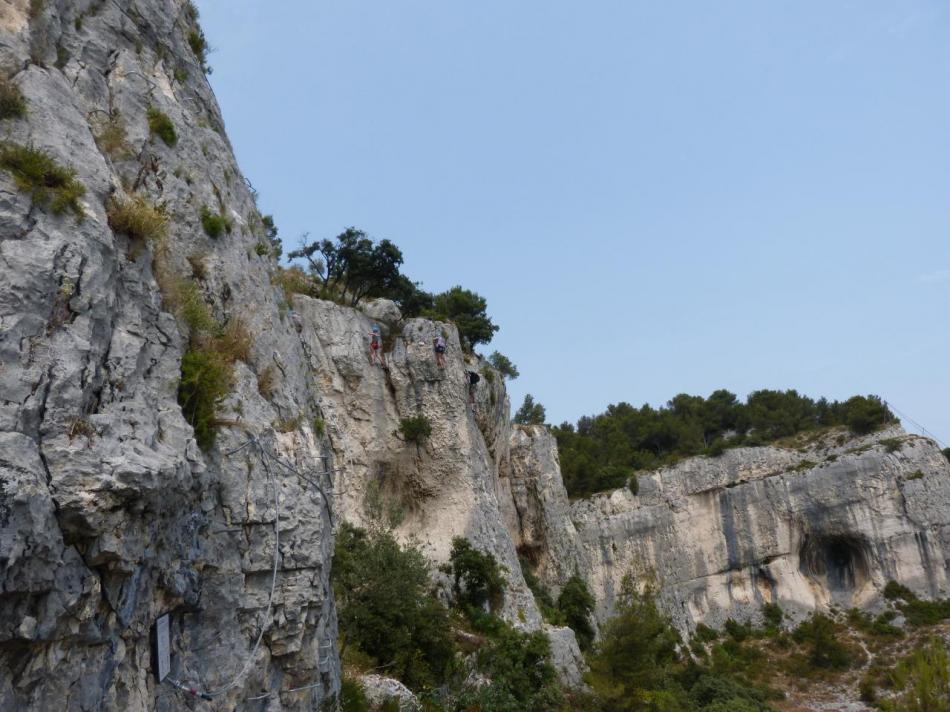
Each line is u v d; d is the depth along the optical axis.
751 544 76.88
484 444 50.28
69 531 7.80
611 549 74.56
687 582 75.25
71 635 7.94
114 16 15.13
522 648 34.06
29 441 7.62
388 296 50.41
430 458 42.97
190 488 10.05
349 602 27.97
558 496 61.88
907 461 77.19
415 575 29.97
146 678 9.50
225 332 14.21
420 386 43.78
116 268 9.99
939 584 72.19
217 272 14.86
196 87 18.12
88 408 8.78
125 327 10.09
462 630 36.06
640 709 36.78
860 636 69.94
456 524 42.25
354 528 32.53
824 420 91.56
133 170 13.71
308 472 14.34
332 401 39.75
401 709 22.59
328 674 14.59
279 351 16.23
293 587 12.90
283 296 18.88
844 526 75.38
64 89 11.22
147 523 8.98
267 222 34.88
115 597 8.61
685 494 79.19
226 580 11.38
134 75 14.75
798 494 77.50
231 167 17.88
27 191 8.93
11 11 11.44
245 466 12.28
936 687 36.47
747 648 70.75
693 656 69.38
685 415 98.00
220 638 11.18
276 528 12.52
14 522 7.04
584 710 36.06
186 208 14.73
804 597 74.62
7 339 7.95
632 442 94.44
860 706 60.72
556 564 58.38
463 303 62.28
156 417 10.01
